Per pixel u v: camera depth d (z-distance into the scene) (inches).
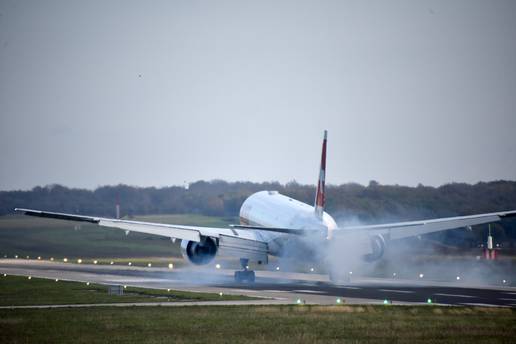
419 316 4921.3
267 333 4279.0
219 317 4869.6
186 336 4180.6
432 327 4471.0
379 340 4060.0
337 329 4414.4
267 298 6117.1
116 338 4121.6
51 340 4072.3
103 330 4387.3
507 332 4291.3
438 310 5182.1
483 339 4079.7
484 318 4825.3
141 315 4975.4
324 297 6250.0
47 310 5290.4
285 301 5880.9
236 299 6038.4
